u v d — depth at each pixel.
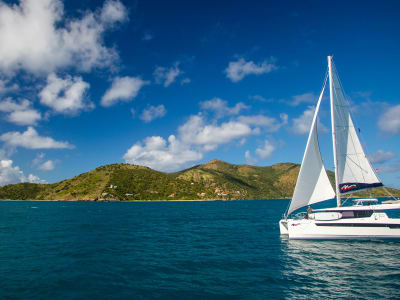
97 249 26.89
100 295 14.66
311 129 29.23
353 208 27.00
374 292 14.80
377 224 26.36
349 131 28.17
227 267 20.05
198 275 18.14
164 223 53.69
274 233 37.47
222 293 14.84
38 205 167.00
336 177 27.56
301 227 28.44
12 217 69.06
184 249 26.80
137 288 15.71
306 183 29.16
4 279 17.30
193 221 57.72
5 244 29.58
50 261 22.00
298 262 21.03
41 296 14.52
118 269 19.66
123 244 29.70
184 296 14.45
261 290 15.27
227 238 33.56
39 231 40.56
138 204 188.62
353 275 17.80
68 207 137.88
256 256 23.38
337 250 24.44
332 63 28.83
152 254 24.61
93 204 186.50
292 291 15.08
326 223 27.45
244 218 64.25
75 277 17.75
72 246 28.48
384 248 24.88
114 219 63.25
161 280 17.16
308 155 29.14
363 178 27.67
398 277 17.27
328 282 16.52
